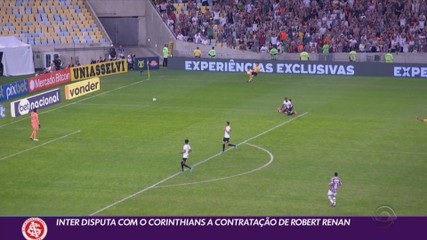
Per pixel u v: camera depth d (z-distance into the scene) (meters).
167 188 134.50
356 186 134.25
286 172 143.38
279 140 167.50
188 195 130.50
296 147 161.50
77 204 126.25
